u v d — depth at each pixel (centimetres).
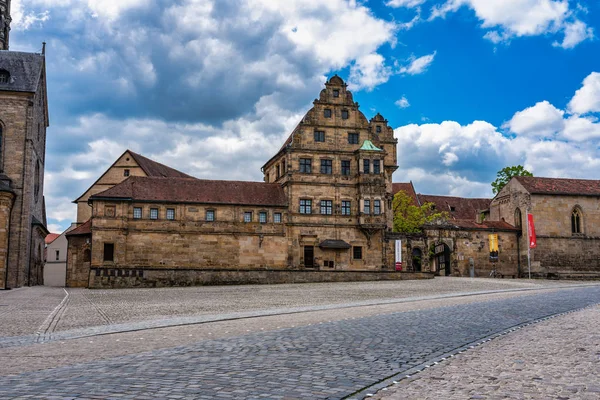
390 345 1812
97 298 4741
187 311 3384
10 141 7625
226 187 8738
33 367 1469
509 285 6353
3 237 6938
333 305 3725
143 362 1483
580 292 4928
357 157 9038
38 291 6356
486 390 1177
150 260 7950
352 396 1112
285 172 8894
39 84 8294
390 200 10094
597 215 10375
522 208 10169
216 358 1552
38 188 8856
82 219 10544
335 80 9244
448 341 1906
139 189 8156
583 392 1159
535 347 1770
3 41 9619
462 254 9725
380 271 7669
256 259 8412
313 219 8775
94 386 1162
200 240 8206
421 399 1097
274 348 1747
